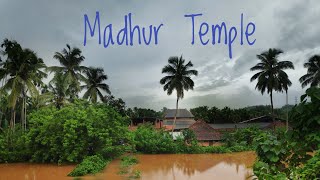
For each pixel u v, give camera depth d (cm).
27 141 3422
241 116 7750
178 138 4731
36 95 3909
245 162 3541
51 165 3331
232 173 2772
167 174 2766
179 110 7456
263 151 420
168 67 5622
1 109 4922
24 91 4025
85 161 2931
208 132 5484
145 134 4606
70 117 3434
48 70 4803
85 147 3422
